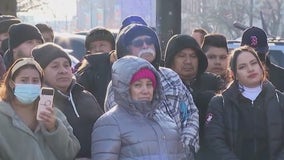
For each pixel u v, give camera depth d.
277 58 12.80
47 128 5.70
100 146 5.85
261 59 8.82
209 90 7.61
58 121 5.75
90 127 6.45
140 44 6.62
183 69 7.42
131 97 5.92
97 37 8.95
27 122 5.77
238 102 6.83
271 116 6.74
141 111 5.93
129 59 5.96
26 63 5.80
